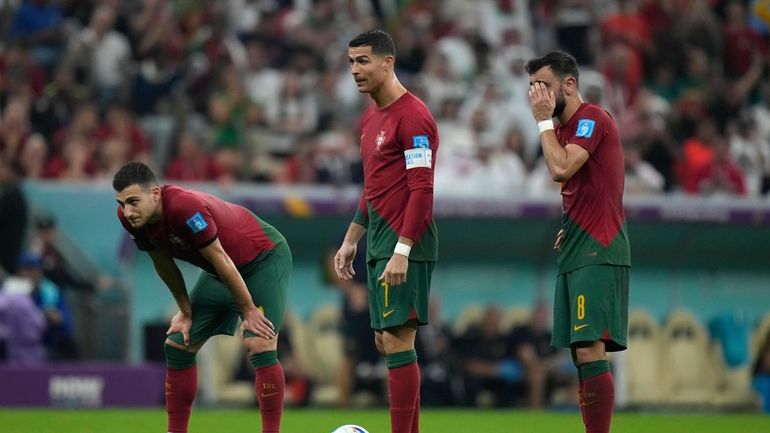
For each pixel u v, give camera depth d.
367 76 28.94
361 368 55.03
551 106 28.41
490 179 62.19
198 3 73.69
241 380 55.25
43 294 52.69
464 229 59.09
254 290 29.84
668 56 77.75
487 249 60.06
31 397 51.34
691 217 59.31
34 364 51.84
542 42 80.00
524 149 66.12
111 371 52.12
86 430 40.44
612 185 28.41
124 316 55.84
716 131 74.25
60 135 61.75
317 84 69.31
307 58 70.50
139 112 67.25
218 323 30.16
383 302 28.86
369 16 76.75
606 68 74.31
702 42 78.56
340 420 46.44
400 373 28.94
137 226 27.70
